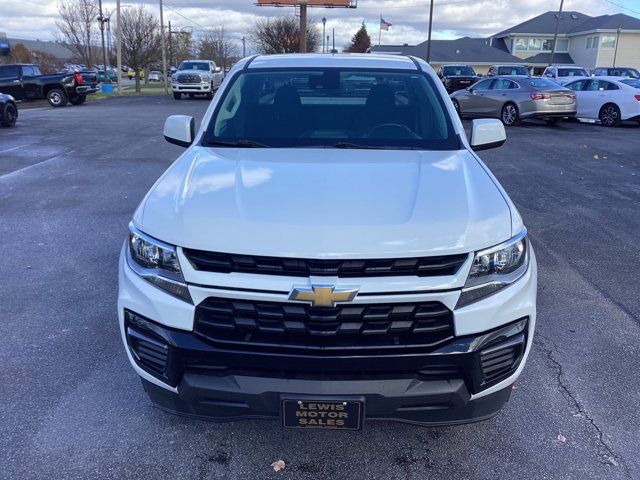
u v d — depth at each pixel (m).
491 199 2.75
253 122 3.70
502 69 28.91
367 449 2.88
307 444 2.91
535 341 3.95
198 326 2.43
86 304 4.45
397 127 3.64
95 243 5.86
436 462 2.79
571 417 3.13
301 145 3.46
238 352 2.35
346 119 3.71
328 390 2.35
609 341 3.96
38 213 6.95
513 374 2.58
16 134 14.27
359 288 2.30
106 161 10.43
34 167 9.84
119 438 2.93
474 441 2.94
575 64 61.59
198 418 2.58
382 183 2.81
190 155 3.32
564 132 15.85
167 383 2.51
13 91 24.64
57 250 5.66
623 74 28.66
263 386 2.37
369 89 3.91
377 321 2.35
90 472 2.70
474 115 18.84
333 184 2.78
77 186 8.41
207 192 2.73
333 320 2.33
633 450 2.88
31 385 3.37
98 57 58.62
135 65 41.06
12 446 2.86
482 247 2.45
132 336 2.59
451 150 3.42
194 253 2.43
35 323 4.14
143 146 12.30
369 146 3.44
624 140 14.08
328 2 44.41
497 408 2.64
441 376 2.42
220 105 3.84
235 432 2.99
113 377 3.46
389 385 2.36
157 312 2.46
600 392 3.36
